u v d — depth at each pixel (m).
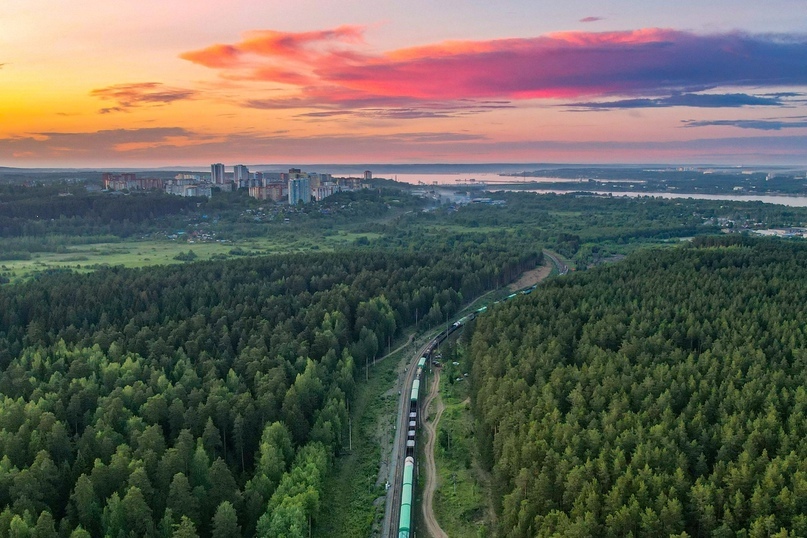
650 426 123.38
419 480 137.62
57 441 122.44
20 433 122.62
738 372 140.75
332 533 120.69
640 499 102.19
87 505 107.81
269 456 124.12
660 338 165.00
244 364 164.88
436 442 154.25
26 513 100.94
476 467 141.38
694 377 142.50
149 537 103.12
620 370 150.75
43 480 111.56
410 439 151.38
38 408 132.62
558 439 120.69
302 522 109.44
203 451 119.25
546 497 108.69
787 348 153.88
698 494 100.75
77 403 138.25
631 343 164.00
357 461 146.12
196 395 141.50
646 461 109.38
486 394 150.00
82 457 121.19
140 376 157.12
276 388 149.25
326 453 135.38
